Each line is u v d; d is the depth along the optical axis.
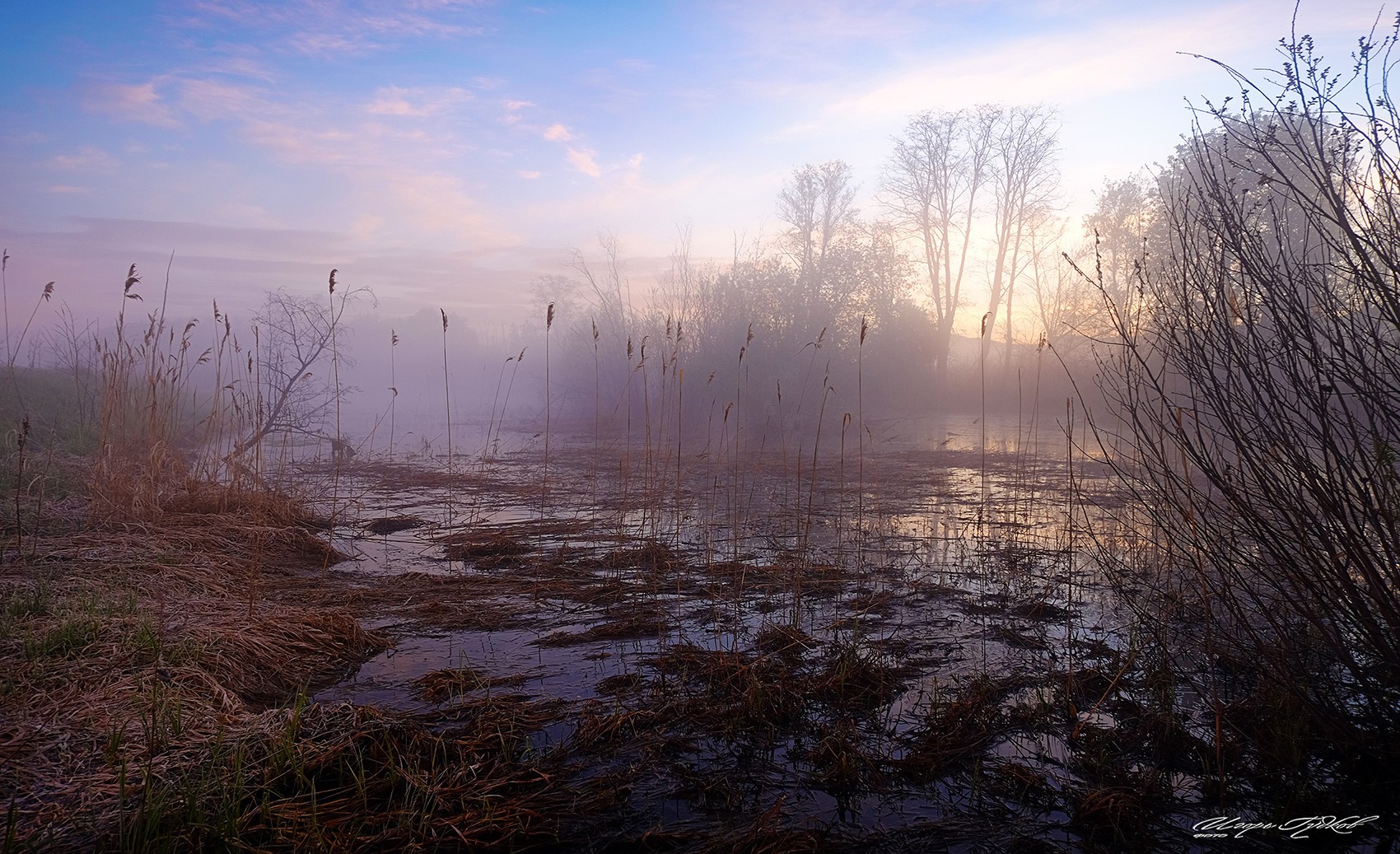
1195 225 4.21
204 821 3.12
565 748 4.04
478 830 3.27
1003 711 4.51
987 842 3.26
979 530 9.38
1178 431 4.20
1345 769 3.70
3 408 13.52
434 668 5.25
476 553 8.72
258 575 7.12
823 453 19.03
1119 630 5.88
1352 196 3.55
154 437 9.77
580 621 6.29
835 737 4.08
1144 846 3.20
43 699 4.00
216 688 4.37
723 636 5.88
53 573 6.05
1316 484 3.48
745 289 26.88
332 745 3.75
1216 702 3.72
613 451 19.67
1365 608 3.44
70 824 3.06
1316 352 3.41
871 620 6.20
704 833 3.32
